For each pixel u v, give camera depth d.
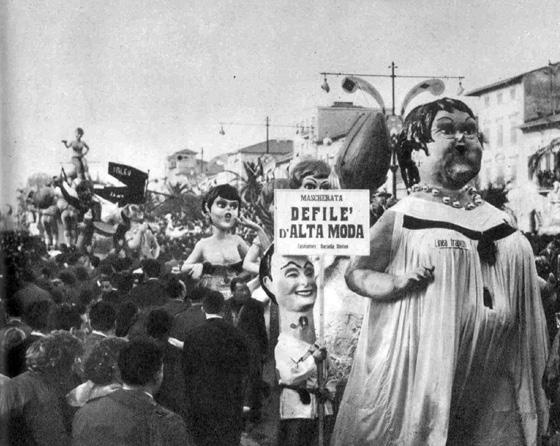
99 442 4.16
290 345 7.73
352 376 7.91
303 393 7.42
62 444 4.73
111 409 4.23
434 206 8.09
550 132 8.33
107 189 8.20
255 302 7.82
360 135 8.12
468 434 8.06
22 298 7.78
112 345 4.77
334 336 7.92
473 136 8.23
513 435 8.13
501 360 8.14
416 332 7.96
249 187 8.15
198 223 8.17
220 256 8.15
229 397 6.17
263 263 8.01
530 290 8.23
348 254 7.77
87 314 7.80
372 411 7.91
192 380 6.15
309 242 7.69
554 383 8.05
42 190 8.19
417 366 7.96
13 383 4.71
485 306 8.06
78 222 8.21
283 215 7.70
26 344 5.90
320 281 7.70
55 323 6.10
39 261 8.23
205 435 6.15
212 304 6.85
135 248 8.21
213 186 8.15
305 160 8.12
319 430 7.31
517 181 8.25
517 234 8.20
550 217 8.23
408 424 7.95
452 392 8.00
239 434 6.24
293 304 7.90
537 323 8.23
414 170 8.15
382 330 7.96
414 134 8.17
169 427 4.25
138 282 8.04
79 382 5.62
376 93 8.19
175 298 7.12
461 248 8.05
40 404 4.69
